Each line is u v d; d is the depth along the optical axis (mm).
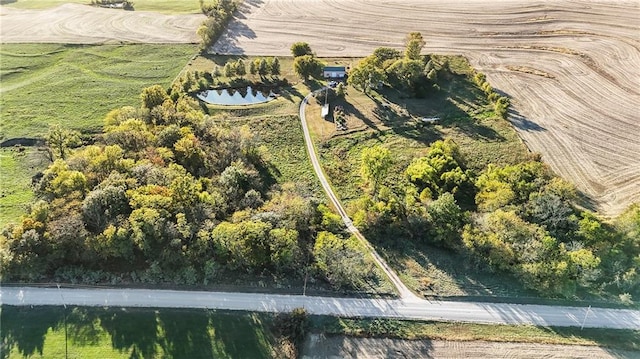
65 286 83312
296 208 93938
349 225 97375
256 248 84438
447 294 83375
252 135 115625
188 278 83500
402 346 76000
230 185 98188
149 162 96625
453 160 108438
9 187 105125
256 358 74000
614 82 138125
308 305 81312
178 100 127688
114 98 137375
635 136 118812
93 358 73375
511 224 88688
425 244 93250
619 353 75000
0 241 83938
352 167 113312
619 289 83875
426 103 133250
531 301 82500
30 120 127625
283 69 151375
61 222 82938
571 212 95125
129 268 85438
